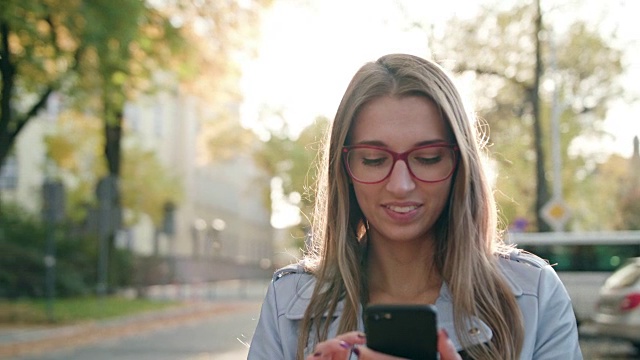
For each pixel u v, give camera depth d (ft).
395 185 6.97
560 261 62.80
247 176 262.26
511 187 87.92
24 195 144.97
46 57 65.82
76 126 113.50
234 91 88.02
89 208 87.86
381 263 7.54
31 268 93.97
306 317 7.31
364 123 7.18
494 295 7.02
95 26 60.54
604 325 51.11
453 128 7.03
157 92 79.30
